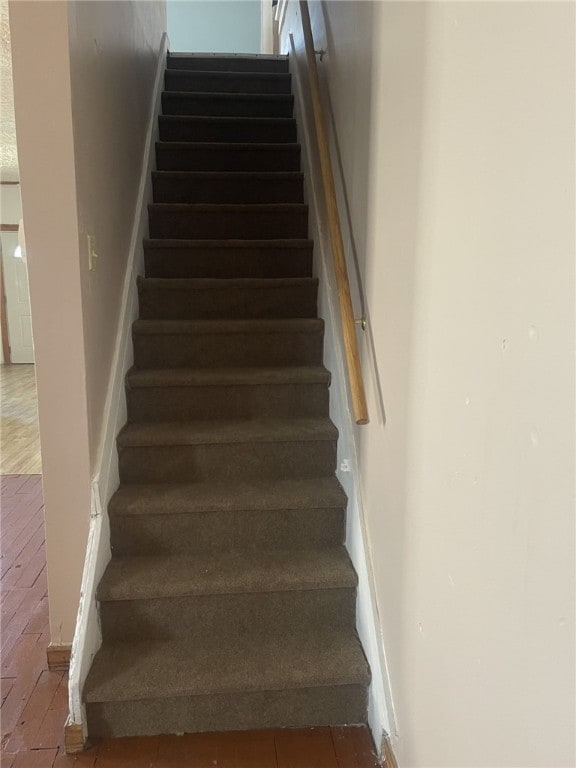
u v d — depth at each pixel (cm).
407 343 132
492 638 90
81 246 172
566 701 71
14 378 705
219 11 579
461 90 99
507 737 85
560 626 71
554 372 72
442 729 113
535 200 75
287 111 370
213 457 208
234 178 311
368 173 174
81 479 180
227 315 262
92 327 185
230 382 224
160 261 276
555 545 72
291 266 281
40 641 201
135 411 224
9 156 593
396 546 144
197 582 175
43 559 259
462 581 101
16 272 765
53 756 156
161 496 195
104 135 206
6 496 336
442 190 108
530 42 76
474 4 93
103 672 163
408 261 131
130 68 261
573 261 67
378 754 157
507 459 84
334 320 227
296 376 226
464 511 100
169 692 159
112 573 180
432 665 118
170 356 241
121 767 153
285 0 440
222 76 386
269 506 191
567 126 68
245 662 167
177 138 345
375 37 164
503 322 84
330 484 205
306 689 166
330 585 178
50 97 160
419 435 124
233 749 159
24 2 155
